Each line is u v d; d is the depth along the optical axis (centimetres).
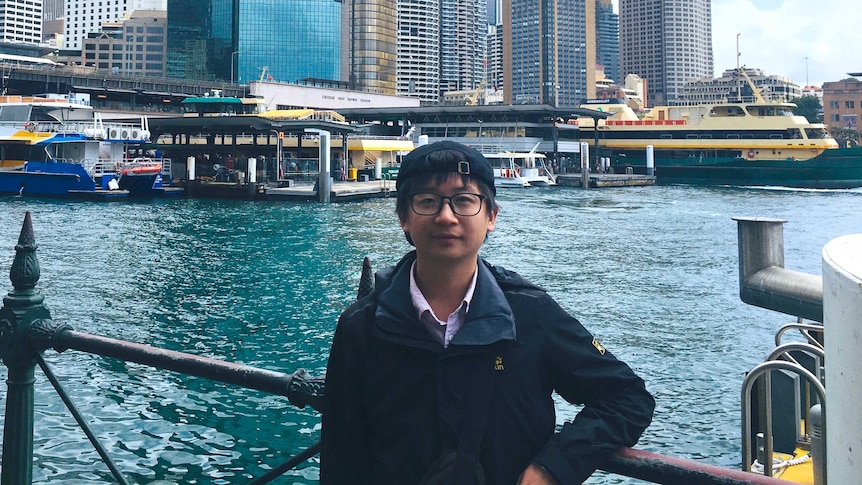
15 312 320
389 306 182
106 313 1438
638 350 1195
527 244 2709
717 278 1939
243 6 13212
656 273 2027
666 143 7956
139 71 15600
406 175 187
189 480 702
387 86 15675
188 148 6091
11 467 319
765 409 410
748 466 396
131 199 4684
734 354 1172
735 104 7550
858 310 119
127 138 4700
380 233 2959
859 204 4912
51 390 936
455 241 180
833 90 12912
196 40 13512
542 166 7644
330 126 5619
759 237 320
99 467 722
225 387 963
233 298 1612
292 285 1784
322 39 13588
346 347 190
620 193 6219
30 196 4550
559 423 864
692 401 942
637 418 175
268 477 269
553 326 180
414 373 177
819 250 2605
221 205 4362
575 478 166
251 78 13338
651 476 178
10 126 4528
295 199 4741
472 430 169
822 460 324
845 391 126
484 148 8119
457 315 181
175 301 1570
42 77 7894
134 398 918
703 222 3622
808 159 7012
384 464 177
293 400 247
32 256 325
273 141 7206
